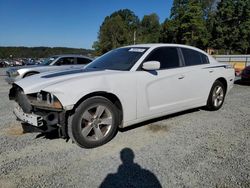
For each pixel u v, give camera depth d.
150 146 3.84
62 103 3.38
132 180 2.91
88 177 2.98
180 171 3.10
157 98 4.45
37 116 3.48
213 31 60.47
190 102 5.17
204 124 4.93
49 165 3.25
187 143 3.96
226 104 6.86
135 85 4.09
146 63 4.11
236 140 4.11
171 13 59.38
